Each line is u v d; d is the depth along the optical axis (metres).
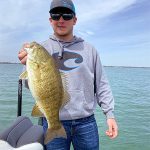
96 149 1.16
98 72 1.16
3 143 0.94
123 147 2.68
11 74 16.25
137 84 12.20
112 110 1.16
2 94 6.49
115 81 14.17
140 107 5.37
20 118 1.13
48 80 0.83
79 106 1.10
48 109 0.85
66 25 1.12
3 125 3.35
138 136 3.04
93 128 1.15
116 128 1.14
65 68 1.12
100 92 1.17
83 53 1.14
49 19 1.15
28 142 0.98
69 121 1.09
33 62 0.80
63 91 0.90
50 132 0.89
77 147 1.14
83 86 1.11
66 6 1.10
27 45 0.82
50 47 1.14
